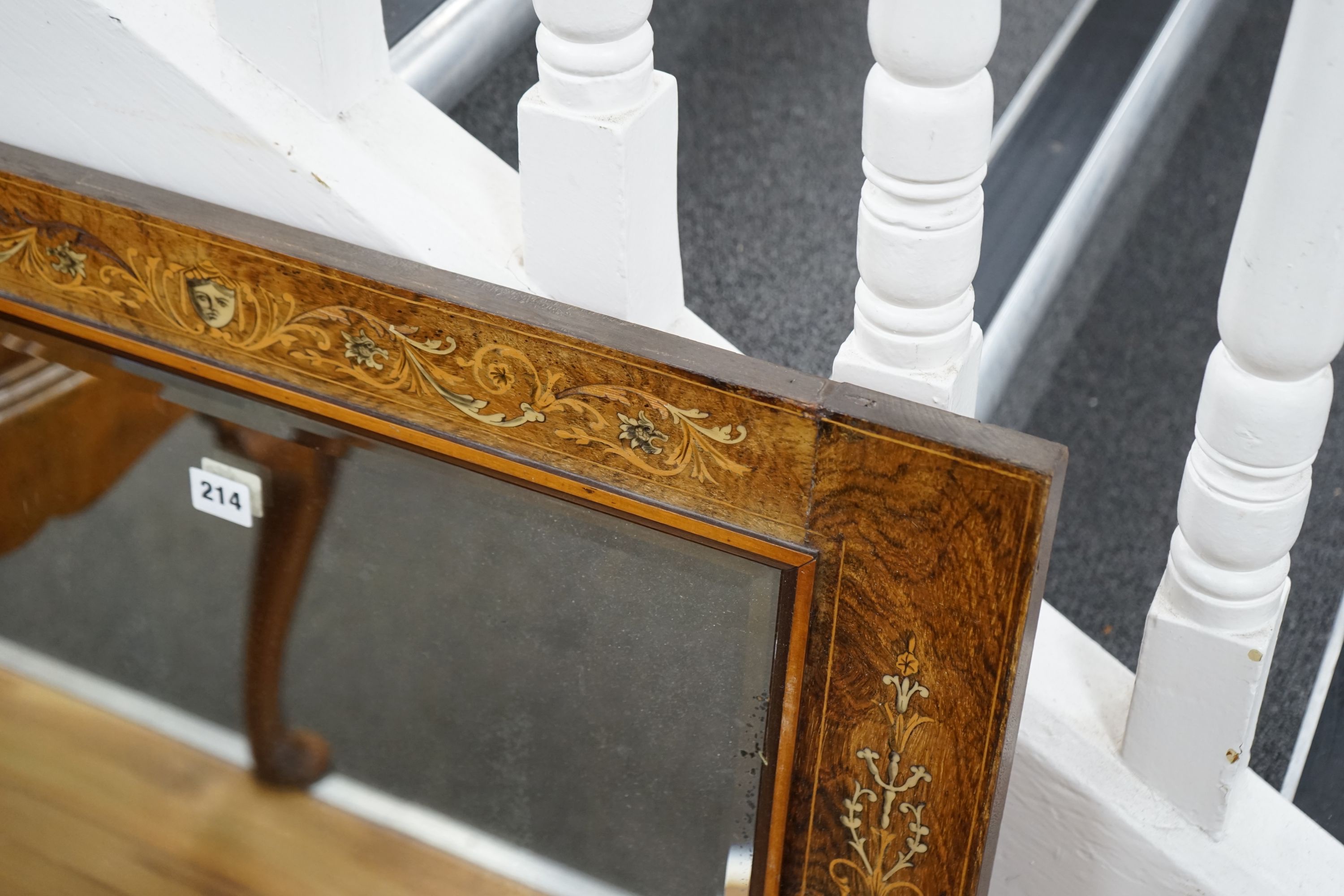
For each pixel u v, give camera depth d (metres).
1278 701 1.46
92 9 1.08
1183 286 1.86
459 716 1.23
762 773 1.12
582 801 1.22
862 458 0.91
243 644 1.30
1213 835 1.18
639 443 0.99
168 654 1.35
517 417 1.02
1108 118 1.79
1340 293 0.85
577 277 1.09
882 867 1.12
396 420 1.07
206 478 1.20
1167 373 1.75
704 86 1.74
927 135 0.87
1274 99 0.80
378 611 1.20
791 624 1.02
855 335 1.03
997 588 0.92
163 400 1.18
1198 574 1.04
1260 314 0.87
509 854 1.29
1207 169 2.00
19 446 1.27
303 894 1.44
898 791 1.07
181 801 1.44
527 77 1.59
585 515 1.05
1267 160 0.82
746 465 0.95
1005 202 1.68
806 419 0.91
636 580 1.07
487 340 0.99
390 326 1.02
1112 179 1.77
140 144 1.17
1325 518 1.64
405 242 1.10
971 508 0.90
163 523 1.26
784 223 1.58
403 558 1.16
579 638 1.12
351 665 1.25
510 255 1.11
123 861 1.52
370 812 1.34
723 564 1.02
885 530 0.94
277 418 1.13
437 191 1.12
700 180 1.63
